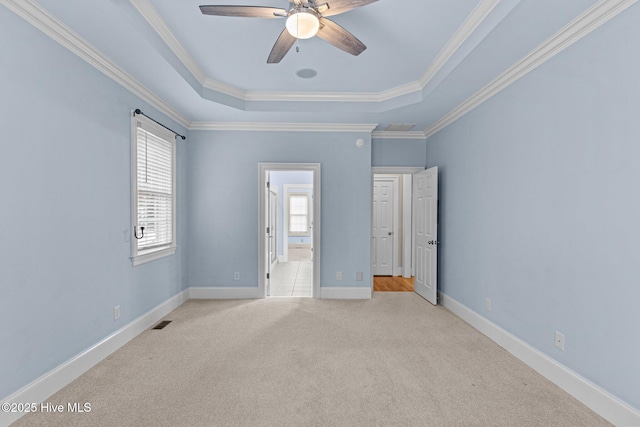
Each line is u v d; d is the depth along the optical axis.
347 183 4.53
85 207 2.43
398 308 4.11
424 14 2.32
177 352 2.79
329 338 3.12
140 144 3.22
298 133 4.49
